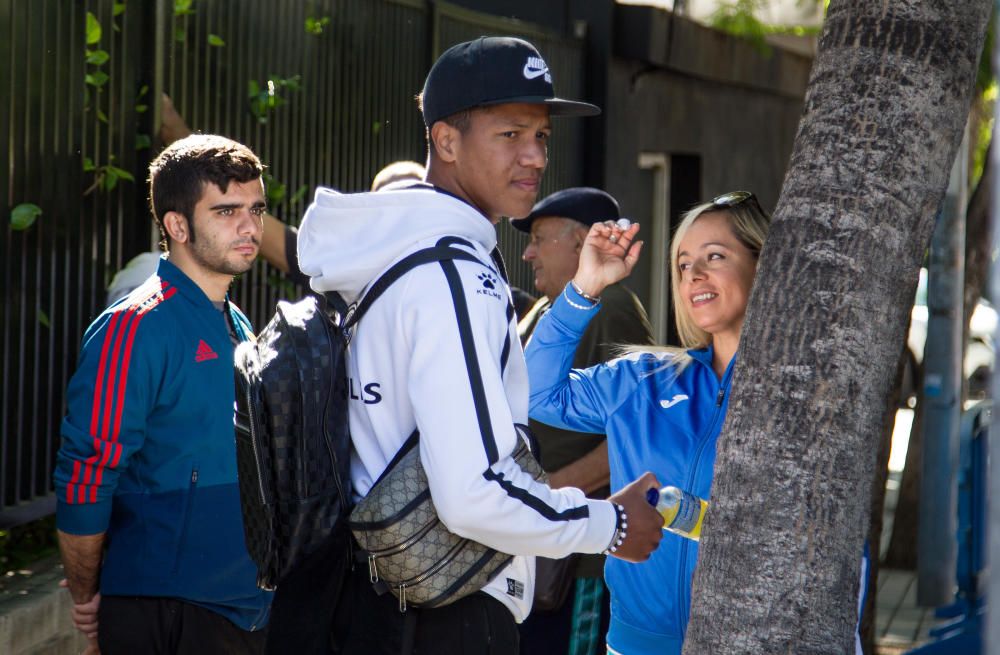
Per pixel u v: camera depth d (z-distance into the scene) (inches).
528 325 179.2
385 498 86.1
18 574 169.6
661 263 396.5
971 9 81.4
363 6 248.5
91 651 129.2
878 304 80.5
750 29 391.9
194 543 125.0
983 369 591.2
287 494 89.1
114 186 183.6
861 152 80.5
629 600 113.7
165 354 123.5
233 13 209.0
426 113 96.7
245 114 212.8
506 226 301.0
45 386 171.8
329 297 93.9
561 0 350.9
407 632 89.1
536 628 160.7
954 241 285.9
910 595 293.3
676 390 115.7
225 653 127.6
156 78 187.2
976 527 192.1
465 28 291.7
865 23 81.4
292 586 91.5
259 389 89.1
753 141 462.6
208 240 129.0
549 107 96.6
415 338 86.0
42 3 166.9
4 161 161.0
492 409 84.6
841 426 80.5
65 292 174.9
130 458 124.7
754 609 81.2
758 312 82.9
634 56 354.6
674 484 111.8
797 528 80.5
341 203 91.8
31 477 169.3
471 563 87.3
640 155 379.2
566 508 88.5
